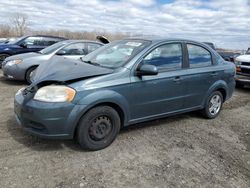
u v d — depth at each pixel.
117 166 3.79
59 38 12.19
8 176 3.41
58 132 3.83
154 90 4.66
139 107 4.55
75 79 3.96
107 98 4.07
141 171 3.70
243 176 3.74
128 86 4.32
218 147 4.60
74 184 3.33
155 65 4.73
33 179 3.38
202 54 5.60
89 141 4.07
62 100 3.79
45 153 4.02
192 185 3.46
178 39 5.19
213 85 5.72
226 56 13.33
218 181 3.58
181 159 4.10
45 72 4.24
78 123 3.97
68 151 4.11
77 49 8.99
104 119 4.17
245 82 8.95
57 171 3.58
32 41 11.59
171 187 3.38
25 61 8.52
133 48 4.73
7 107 6.01
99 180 3.44
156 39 4.96
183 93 5.15
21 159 3.81
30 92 4.02
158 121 5.64
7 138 4.40
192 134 5.08
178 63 5.09
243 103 7.62
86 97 3.90
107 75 4.19
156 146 4.48
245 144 4.80
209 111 5.88
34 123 3.90
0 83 8.73
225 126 5.63
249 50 11.62
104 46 5.35
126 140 4.62
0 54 11.01
